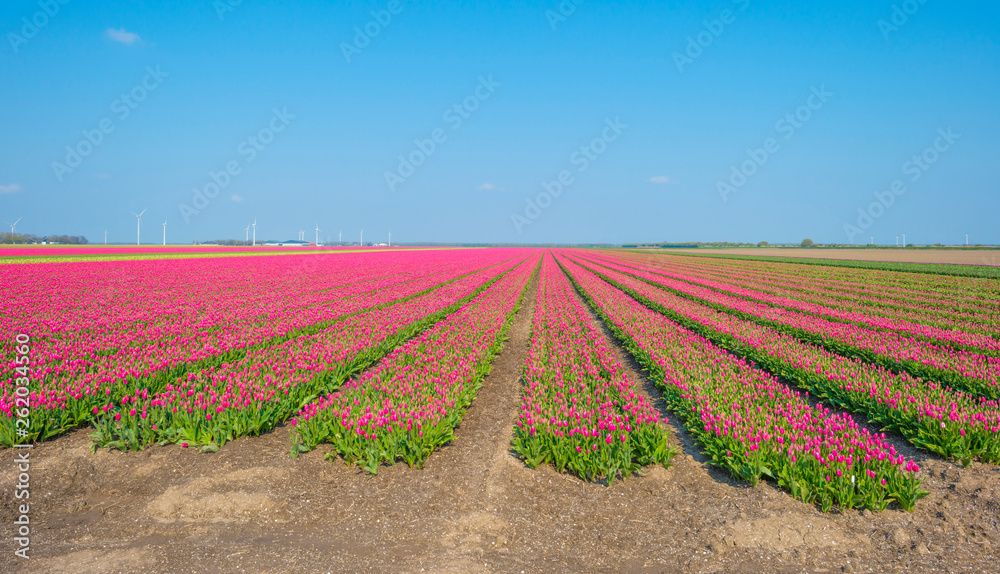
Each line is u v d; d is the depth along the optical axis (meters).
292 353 12.26
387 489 6.55
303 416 8.15
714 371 11.40
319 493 6.43
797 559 5.06
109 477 6.73
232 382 9.75
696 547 5.28
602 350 13.54
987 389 9.45
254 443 7.97
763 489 6.45
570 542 5.41
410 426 7.48
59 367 10.07
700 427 8.38
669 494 6.43
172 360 10.94
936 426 7.68
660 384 11.11
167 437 7.83
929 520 5.70
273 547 5.27
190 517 5.85
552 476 6.94
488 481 6.76
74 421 8.27
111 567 4.88
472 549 5.27
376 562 5.03
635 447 7.47
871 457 6.35
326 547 5.29
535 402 9.12
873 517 5.75
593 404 9.02
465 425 9.07
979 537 5.36
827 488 5.99
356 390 9.50
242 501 6.16
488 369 12.71
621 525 5.73
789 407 8.47
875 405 8.98
